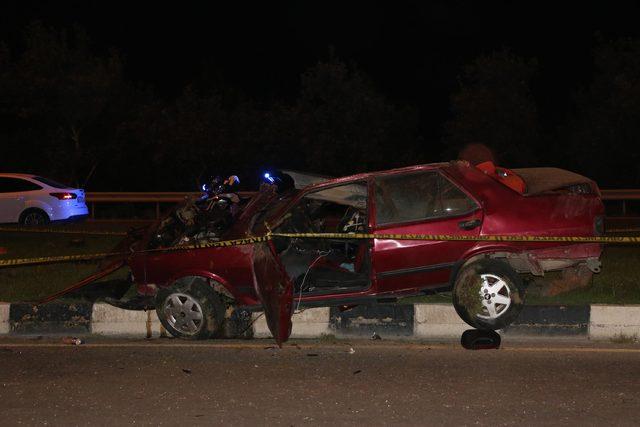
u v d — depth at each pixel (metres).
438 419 5.57
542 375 6.57
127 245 9.04
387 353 7.39
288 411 5.77
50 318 8.48
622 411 5.68
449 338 8.03
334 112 26.47
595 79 26.75
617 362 6.95
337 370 6.82
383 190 7.89
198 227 8.60
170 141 26.11
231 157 26.86
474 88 27.23
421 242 7.66
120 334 8.38
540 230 7.72
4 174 18.59
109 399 6.10
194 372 6.81
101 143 27.45
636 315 7.85
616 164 25.53
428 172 7.89
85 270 11.10
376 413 5.71
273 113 27.08
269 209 8.30
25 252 13.14
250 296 7.91
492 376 6.57
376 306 8.16
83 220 19.84
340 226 8.91
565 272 8.91
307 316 8.19
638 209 23.66
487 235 7.68
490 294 7.60
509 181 8.52
